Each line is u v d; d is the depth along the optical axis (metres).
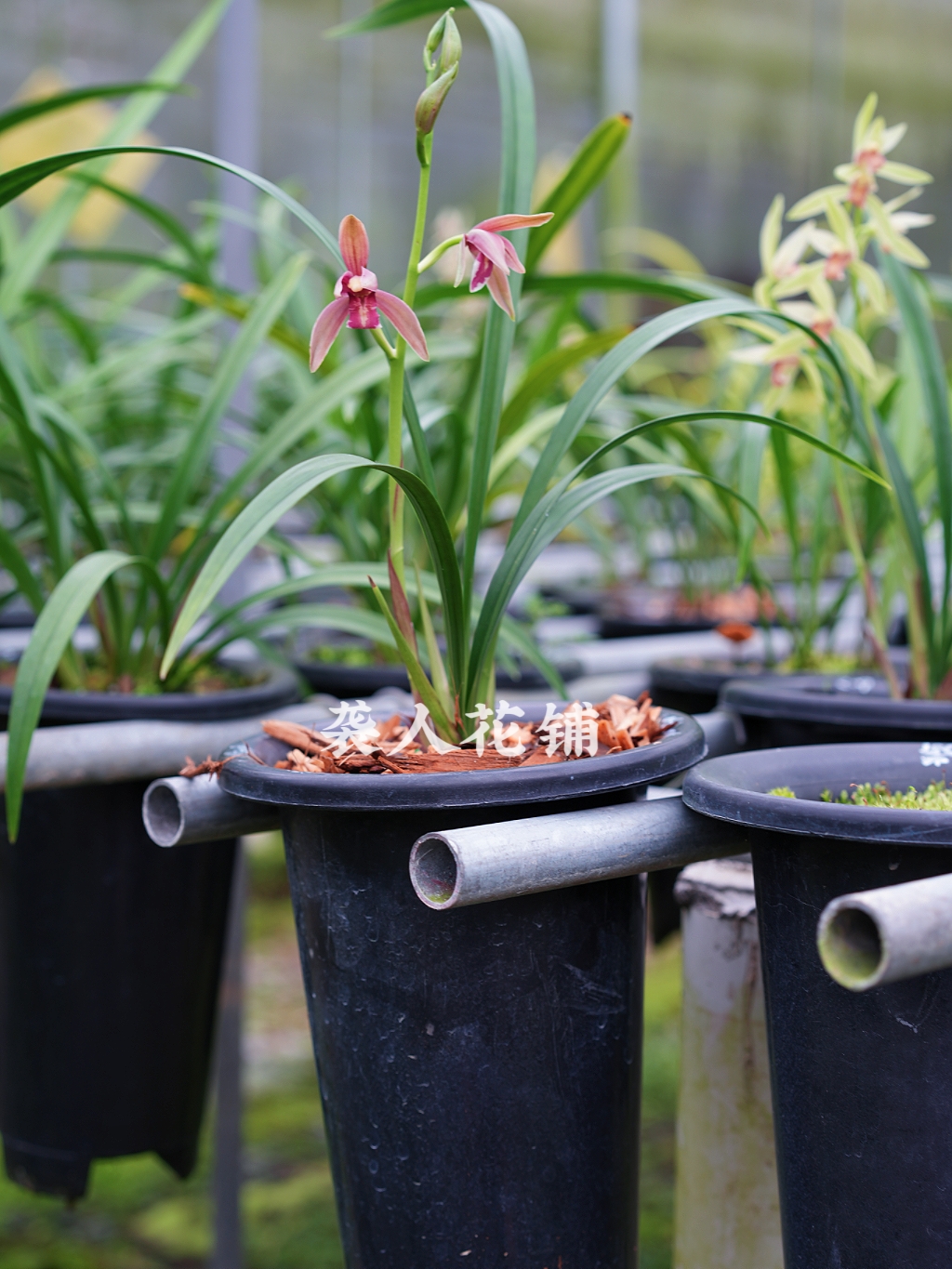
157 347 1.62
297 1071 2.24
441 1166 0.93
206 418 1.21
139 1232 1.78
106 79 5.10
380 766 0.94
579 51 5.52
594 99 5.54
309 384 1.49
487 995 0.93
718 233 6.02
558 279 1.15
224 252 1.59
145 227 4.86
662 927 1.33
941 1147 0.88
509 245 0.92
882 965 0.80
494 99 5.66
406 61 5.56
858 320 1.19
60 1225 1.81
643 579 2.31
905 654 1.46
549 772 0.90
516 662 1.37
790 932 0.90
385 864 0.92
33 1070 1.16
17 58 4.97
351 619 1.18
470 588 1.03
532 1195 0.94
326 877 0.94
